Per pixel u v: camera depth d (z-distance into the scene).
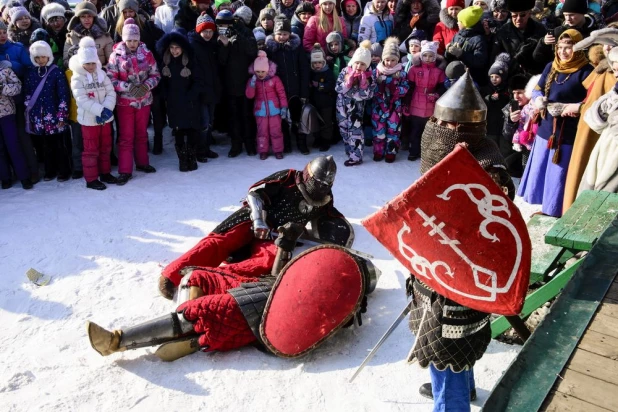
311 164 4.59
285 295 3.70
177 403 3.35
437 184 2.53
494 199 2.50
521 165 6.51
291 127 7.78
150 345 3.64
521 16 6.36
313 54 6.89
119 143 6.44
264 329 3.67
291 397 3.39
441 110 2.71
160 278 4.36
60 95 6.16
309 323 3.61
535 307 3.59
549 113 5.15
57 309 4.25
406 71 6.80
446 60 6.75
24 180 6.32
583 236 3.55
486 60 6.59
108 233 5.35
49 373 3.60
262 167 6.86
